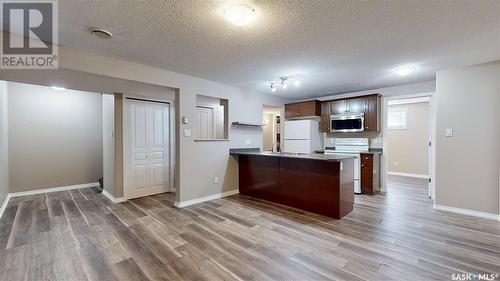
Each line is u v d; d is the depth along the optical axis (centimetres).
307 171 349
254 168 434
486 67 315
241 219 315
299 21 203
